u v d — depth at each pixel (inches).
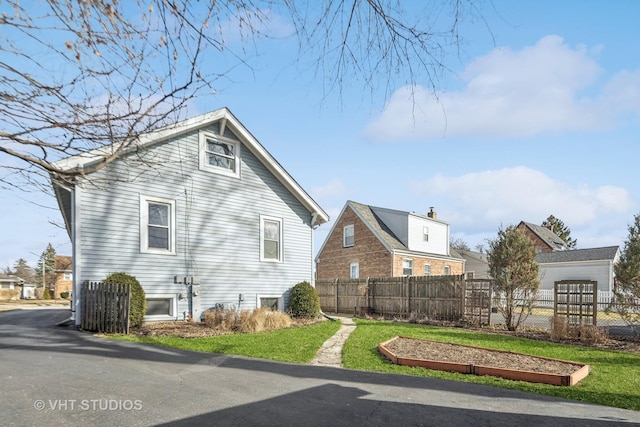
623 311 437.4
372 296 739.4
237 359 277.7
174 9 114.3
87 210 405.7
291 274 607.2
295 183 607.5
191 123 467.2
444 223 1157.7
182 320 470.6
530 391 212.8
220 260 517.7
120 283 384.2
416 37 132.0
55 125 117.0
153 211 462.3
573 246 2237.9
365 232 1054.4
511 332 474.0
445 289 616.7
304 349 323.3
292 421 160.2
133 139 133.6
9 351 276.5
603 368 272.8
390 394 200.7
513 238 511.8
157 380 213.9
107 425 149.3
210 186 514.6
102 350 289.0
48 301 1455.5
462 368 252.7
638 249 428.8
